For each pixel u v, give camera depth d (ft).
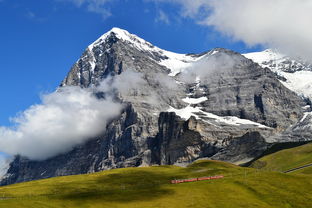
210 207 645.51
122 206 646.33
